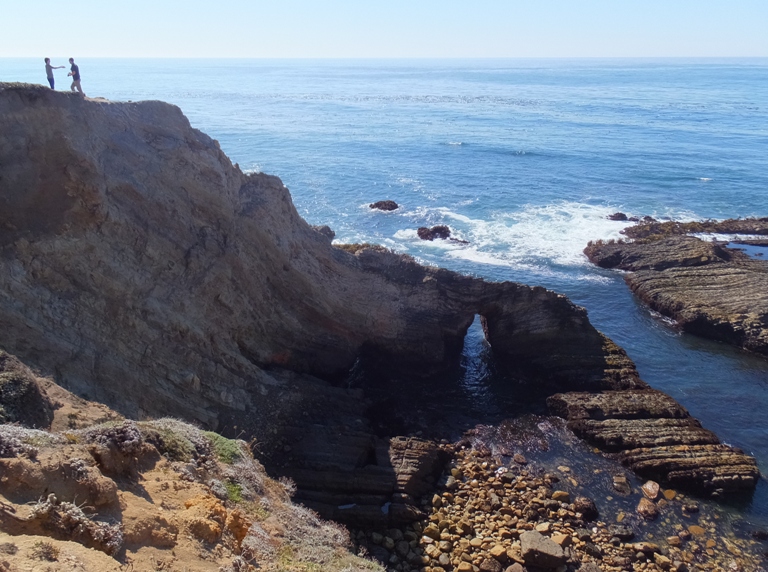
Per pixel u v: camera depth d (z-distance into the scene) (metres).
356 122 99.12
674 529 19.67
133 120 20.95
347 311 27.03
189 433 13.47
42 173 17.98
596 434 23.44
